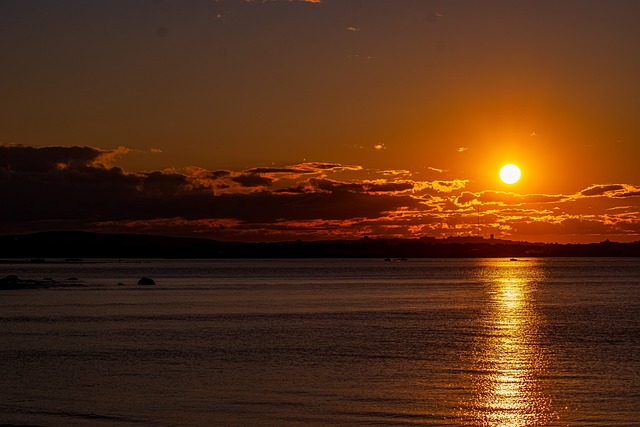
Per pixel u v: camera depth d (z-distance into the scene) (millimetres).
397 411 49031
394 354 71625
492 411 49125
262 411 49000
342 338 83625
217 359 68750
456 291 181250
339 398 52562
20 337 84500
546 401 51625
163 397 52688
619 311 121500
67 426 45031
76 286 192625
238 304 134875
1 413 48031
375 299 149750
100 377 59812
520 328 94562
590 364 66062
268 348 75625
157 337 84688
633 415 48125
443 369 63406
